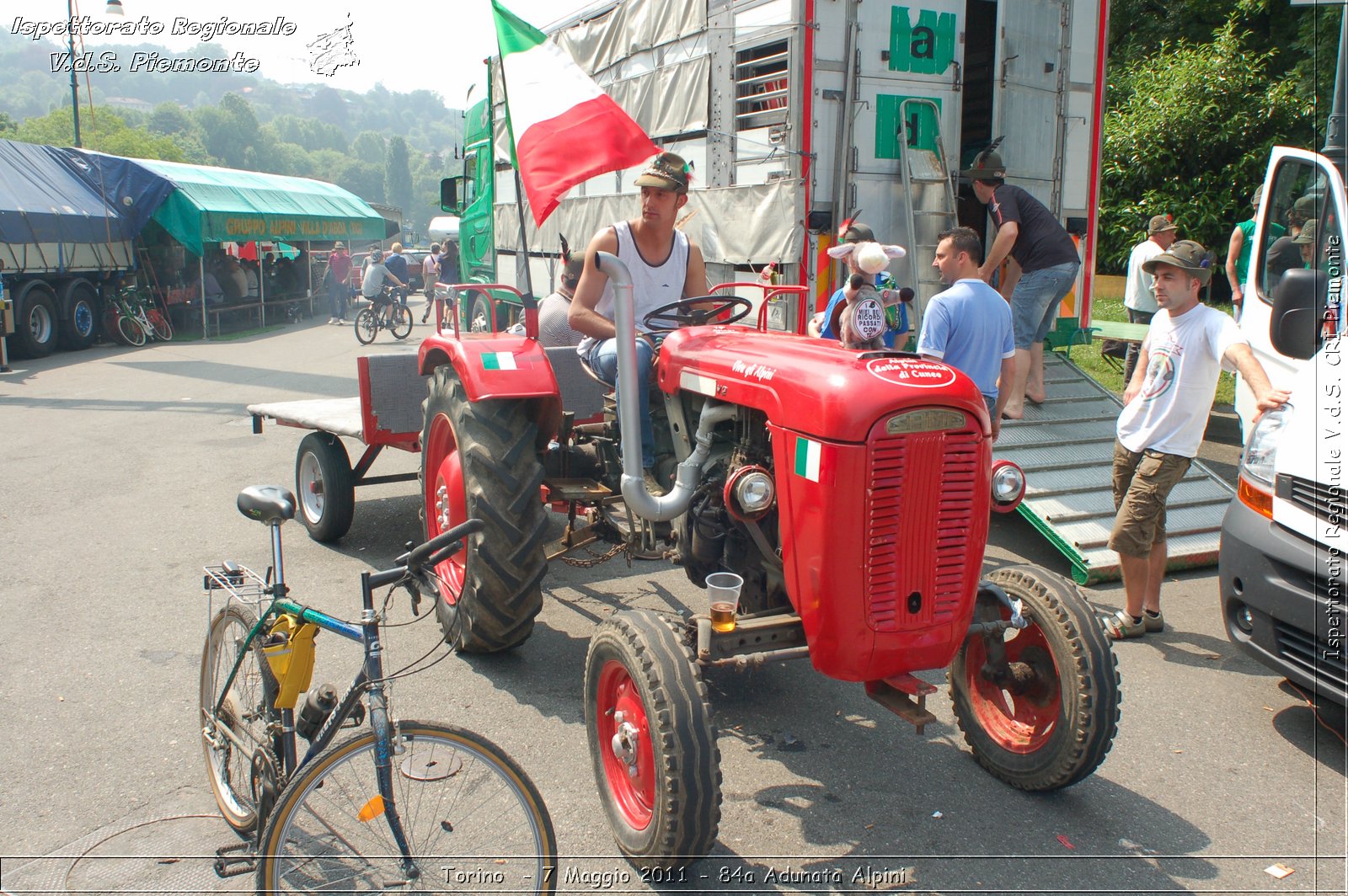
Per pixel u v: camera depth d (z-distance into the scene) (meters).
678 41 7.50
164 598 5.05
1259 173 15.23
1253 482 3.88
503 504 4.03
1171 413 4.40
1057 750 3.21
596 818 3.22
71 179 16.47
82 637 4.55
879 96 6.48
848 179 6.39
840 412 2.79
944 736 3.81
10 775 3.39
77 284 16.05
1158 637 4.73
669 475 3.91
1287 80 15.35
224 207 18.11
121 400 11.15
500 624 4.11
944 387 2.89
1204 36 18.53
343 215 23.38
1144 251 9.82
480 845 2.47
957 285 4.80
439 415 4.66
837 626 2.88
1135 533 4.52
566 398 5.48
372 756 2.39
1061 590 3.28
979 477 2.95
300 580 5.32
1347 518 3.46
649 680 2.84
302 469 6.13
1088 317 7.77
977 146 8.05
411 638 4.61
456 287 4.38
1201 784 3.47
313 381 12.63
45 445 8.70
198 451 8.48
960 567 2.97
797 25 6.14
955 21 6.65
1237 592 3.86
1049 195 7.38
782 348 3.27
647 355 3.91
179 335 18.81
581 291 4.22
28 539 6.01
